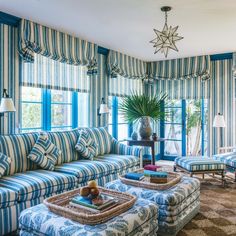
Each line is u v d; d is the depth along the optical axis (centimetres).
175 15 333
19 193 249
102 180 350
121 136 581
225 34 409
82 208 205
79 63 438
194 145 626
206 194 376
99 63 498
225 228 266
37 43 365
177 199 249
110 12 326
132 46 488
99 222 184
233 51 522
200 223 278
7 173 296
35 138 338
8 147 306
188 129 629
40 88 392
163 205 246
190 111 626
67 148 373
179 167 440
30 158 316
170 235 244
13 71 349
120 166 382
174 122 636
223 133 553
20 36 347
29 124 385
